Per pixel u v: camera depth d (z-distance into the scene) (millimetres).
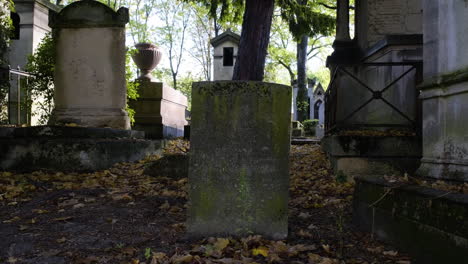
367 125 6086
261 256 2643
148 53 11320
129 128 7762
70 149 5902
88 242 2938
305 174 6012
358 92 7637
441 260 2270
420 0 7289
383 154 5195
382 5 7379
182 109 13227
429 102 3861
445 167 3521
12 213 3805
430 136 3848
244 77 9992
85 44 7562
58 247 2826
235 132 2992
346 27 8648
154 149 7629
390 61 6375
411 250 2572
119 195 4445
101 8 7500
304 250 2762
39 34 12617
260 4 9984
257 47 10000
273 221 3004
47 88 8719
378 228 3029
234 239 2932
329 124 7262
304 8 12000
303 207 4188
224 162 2998
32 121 10453
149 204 4164
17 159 5988
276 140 3025
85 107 7551
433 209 2361
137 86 10344
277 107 3031
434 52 3754
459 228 2133
